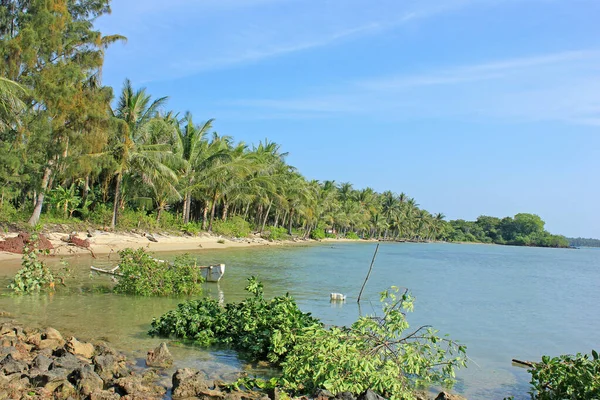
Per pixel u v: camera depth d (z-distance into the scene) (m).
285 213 75.12
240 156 49.97
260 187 53.91
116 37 34.00
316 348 8.22
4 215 30.55
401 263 43.78
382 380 7.70
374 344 8.68
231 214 62.97
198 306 11.94
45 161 32.50
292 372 8.32
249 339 10.27
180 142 43.19
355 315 15.16
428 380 9.01
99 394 6.66
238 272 26.20
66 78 28.94
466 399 7.97
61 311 13.11
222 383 8.00
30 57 27.36
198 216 59.81
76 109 30.33
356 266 35.75
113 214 37.66
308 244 70.19
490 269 43.06
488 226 193.75
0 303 13.72
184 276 17.06
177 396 7.27
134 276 16.31
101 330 11.34
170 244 39.16
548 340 13.70
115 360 8.52
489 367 10.63
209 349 10.34
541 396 8.14
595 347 13.12
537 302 21.86
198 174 46.19
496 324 15.67
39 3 28.88
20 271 15.68
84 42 32.44
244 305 11.34
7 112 27.22
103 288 17.14
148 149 38.34
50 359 8.05
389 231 134.88
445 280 29.62
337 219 94.88
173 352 9.95
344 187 107.88
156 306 14.52
